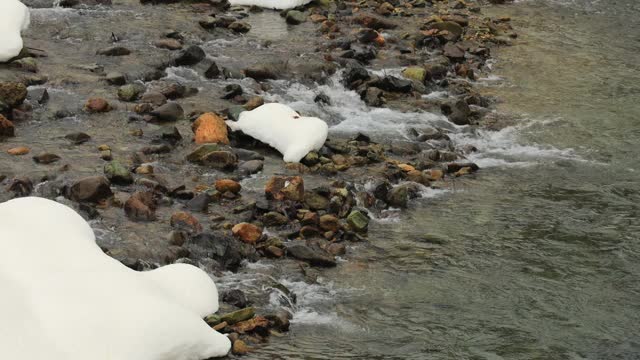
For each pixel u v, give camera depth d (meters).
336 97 14.05
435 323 8.54
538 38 17.88
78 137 11.28
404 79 14.54
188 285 8.02
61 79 13.03
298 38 16.22
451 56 16.06
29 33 14.71
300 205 10.38
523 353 8.12
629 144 13.24
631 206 11.29
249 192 10.62
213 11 17.23
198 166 11.15
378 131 13.09
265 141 11.85
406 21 17.97
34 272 7.51
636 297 9.17
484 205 11.17
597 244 10.25
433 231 10.42
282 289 8.77
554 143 13.23
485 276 9.47
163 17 16.38
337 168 11.55
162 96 12.75
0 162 10.47
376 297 8.93
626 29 18.69
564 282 9.41
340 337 8.19
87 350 6.90
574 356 8.11
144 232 9.33
